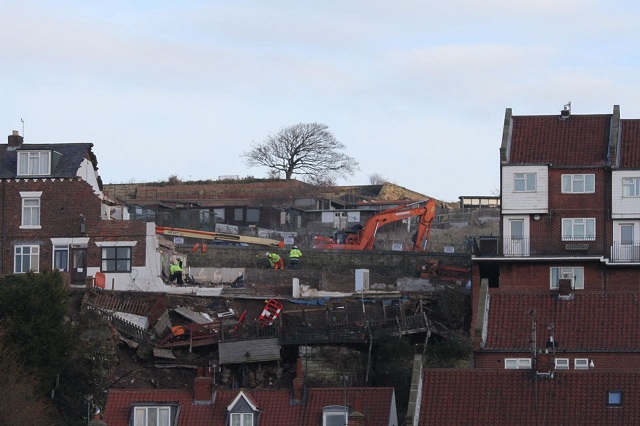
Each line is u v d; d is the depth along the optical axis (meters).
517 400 157.50
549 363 159.50
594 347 184.00
